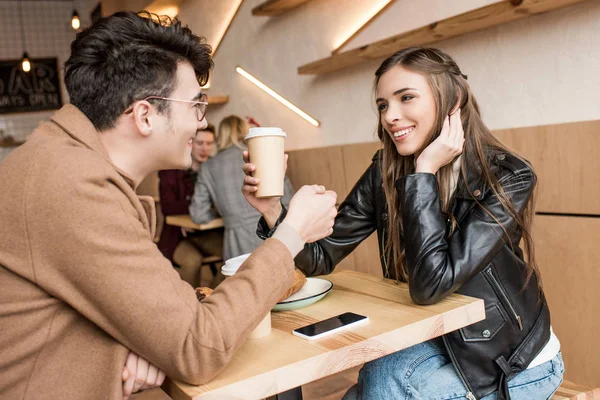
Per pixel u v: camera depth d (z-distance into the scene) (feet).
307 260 5.24
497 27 7.97
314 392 8.06
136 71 3.46
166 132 3.61
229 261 4.30
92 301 3.09
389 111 4.81
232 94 15.66
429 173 4.43
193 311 3.13
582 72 6.90
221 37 15.90
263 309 3.37
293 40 12.62
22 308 3.15
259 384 3.16
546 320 4.70
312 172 12.21
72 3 26.08
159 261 3.20
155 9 18.48
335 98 11.48
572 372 7.36
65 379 3.20
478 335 4.35
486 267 4.45
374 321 3.87
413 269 4.19
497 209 4.40
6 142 24.44
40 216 3.04
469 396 4.32
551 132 7.25
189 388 3.13
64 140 3.34
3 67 25.43
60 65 26.08
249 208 11.37
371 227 5.66
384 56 9.70
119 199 3.19
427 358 4.49
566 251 7.23
